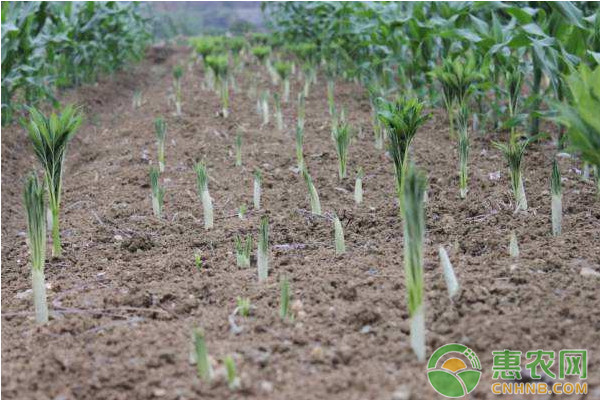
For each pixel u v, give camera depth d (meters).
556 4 4.81
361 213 4.11
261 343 2.39
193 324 2.62
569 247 3.23
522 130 5.86
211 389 2.12
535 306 2.57
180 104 8.23
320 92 8.87
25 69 6.70
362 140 6.09
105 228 4.12
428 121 6.57
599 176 3.99
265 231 2.99
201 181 3.96
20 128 7.31
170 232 4.03
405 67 7.15
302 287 2.92
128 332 2.57
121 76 12.34
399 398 1.99
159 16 21.00
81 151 6.76
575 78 2.66
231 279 3.08
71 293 3.12
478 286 2.75
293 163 5.44
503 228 3.65
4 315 2.90
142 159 5.84
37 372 2.29
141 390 2.14
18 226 4.73
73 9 9.47
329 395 2.05
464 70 5.47
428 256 3.26
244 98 8.52
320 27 10.35
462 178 4.25
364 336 2.43
